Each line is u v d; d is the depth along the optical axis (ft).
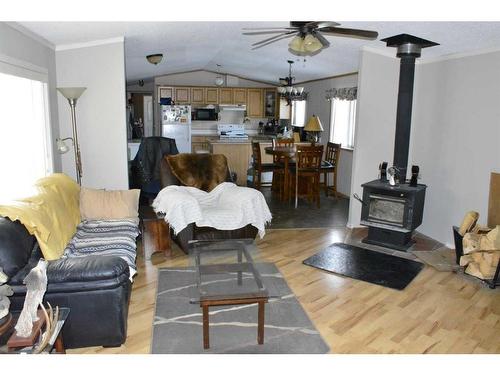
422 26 12.03
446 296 11.02
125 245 10.41
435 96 15.57
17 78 11.39
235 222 13.38
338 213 19.77
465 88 14.20
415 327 9.40
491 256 11.54
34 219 8.57
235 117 33.40
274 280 11.88
